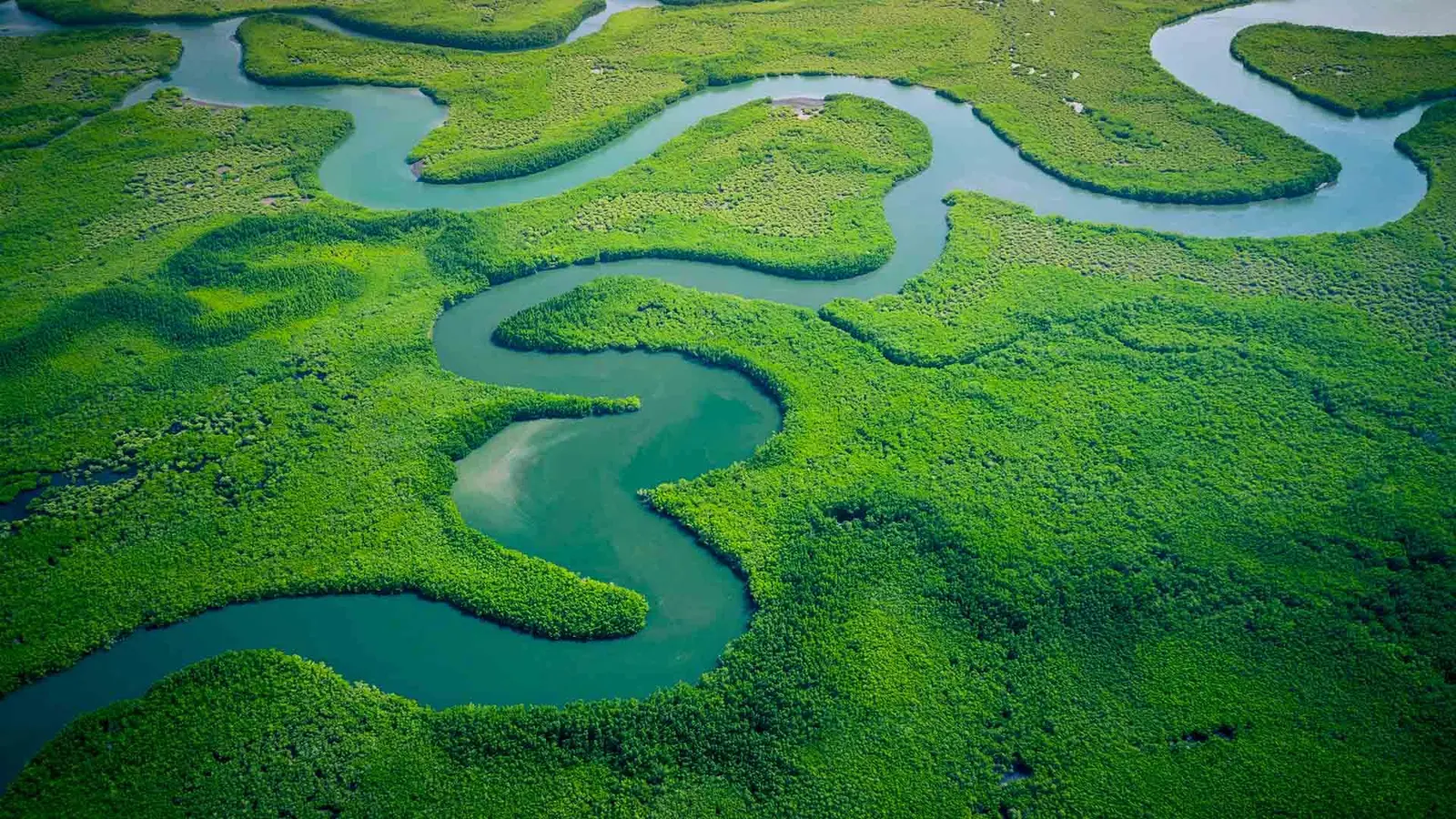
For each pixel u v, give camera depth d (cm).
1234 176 12669
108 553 8250
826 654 7350
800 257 11488
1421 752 6688
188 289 11006
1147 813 6438
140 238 11925
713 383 9981
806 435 9212
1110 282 11038
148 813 6538
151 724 7000
